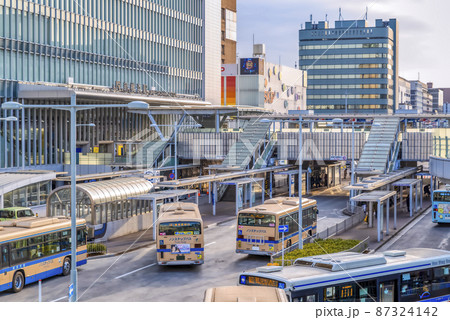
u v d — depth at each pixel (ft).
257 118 288.71
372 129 258.98
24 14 229.45
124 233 158.71
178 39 345.51
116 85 274.16
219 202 238.07
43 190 191.01
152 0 319.27
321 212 210.38
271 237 123.65
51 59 245.24
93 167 241.76
